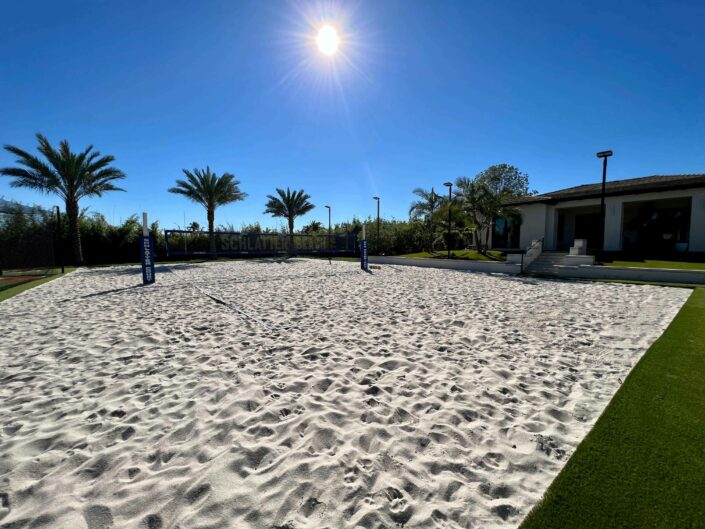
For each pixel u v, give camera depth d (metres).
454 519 1.82
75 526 1.77
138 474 2.19
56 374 3.82
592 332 5.29
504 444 2.49
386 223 29.61
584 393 3.27
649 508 1.82
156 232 23.88
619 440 2.42
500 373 3.75
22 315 6.64
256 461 2.30
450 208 18.84
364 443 2.51
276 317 6.40
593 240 20.05
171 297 8.70
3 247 15.85
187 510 1.88
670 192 15.33
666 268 11.90
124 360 4.23
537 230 19.94
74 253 19.88
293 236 24.14
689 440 2.40
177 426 2.73
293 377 3.67
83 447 2.48
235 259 25.03
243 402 3.09
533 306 7.28
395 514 1.85
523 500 1.96
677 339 4.72
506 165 35.31
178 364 4.07
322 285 10.97
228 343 4.85
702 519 1.73
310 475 2.15
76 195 19.61
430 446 2.47
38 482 2.11
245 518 1.82
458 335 5.18
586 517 1.78
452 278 12.81
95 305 7.63
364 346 4.69
